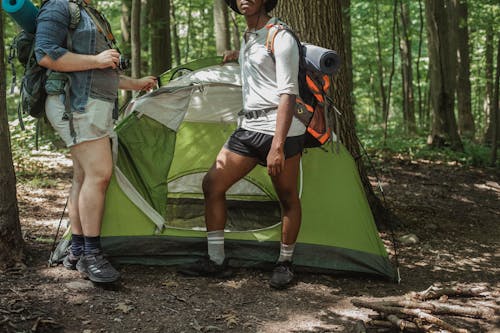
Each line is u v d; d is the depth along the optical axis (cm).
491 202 732
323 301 364
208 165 469
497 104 977
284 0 514
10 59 350
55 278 364
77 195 370
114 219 404
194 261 404
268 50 352
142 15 1038
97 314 321
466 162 987
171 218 440
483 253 499
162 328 311
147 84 405
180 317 326
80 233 375
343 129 537
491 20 1303
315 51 355
